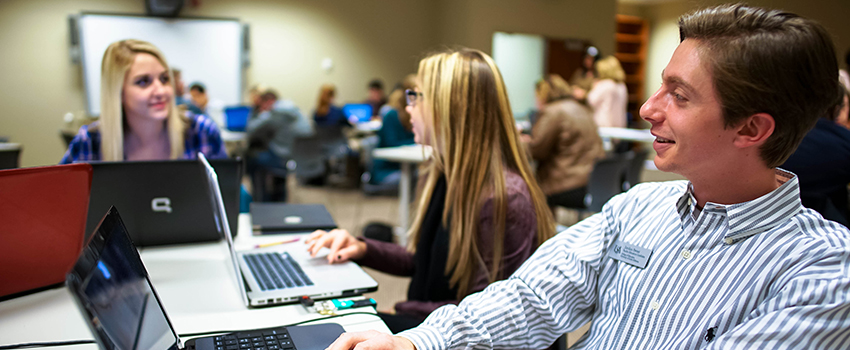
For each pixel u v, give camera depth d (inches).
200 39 281.0
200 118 85.5
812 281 27.3
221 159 61.6
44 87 256.2
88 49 260.2
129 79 74.6
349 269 53.4
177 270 53.9
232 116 239.0
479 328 37.7
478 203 50.7
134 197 58.9
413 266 62.4
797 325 27.0
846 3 308.8
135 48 75.4
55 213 45.2
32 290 45.9
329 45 309.1
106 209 58.2
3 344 36.8
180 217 61.1
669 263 33.7
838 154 64.6
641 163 142.6
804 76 26.4
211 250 60.4
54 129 259.9
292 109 201.8
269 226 67.2
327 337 39.0
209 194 56.2
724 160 29.2
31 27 251.4
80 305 24.5
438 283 54.1
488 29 301.7
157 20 271.0
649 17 413.7
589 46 336.5
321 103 256.2
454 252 51.7
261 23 293.6
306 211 74.9
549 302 39.1
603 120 227.6
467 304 39.2
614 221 38.8
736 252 31.1
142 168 58.4
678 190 37.0
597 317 38.7
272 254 58.4
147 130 78.1
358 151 259.3
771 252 30.0
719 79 27.5
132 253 35.6
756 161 29.0
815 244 28.8
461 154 51.7
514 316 38.6
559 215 198.4
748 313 30.1
